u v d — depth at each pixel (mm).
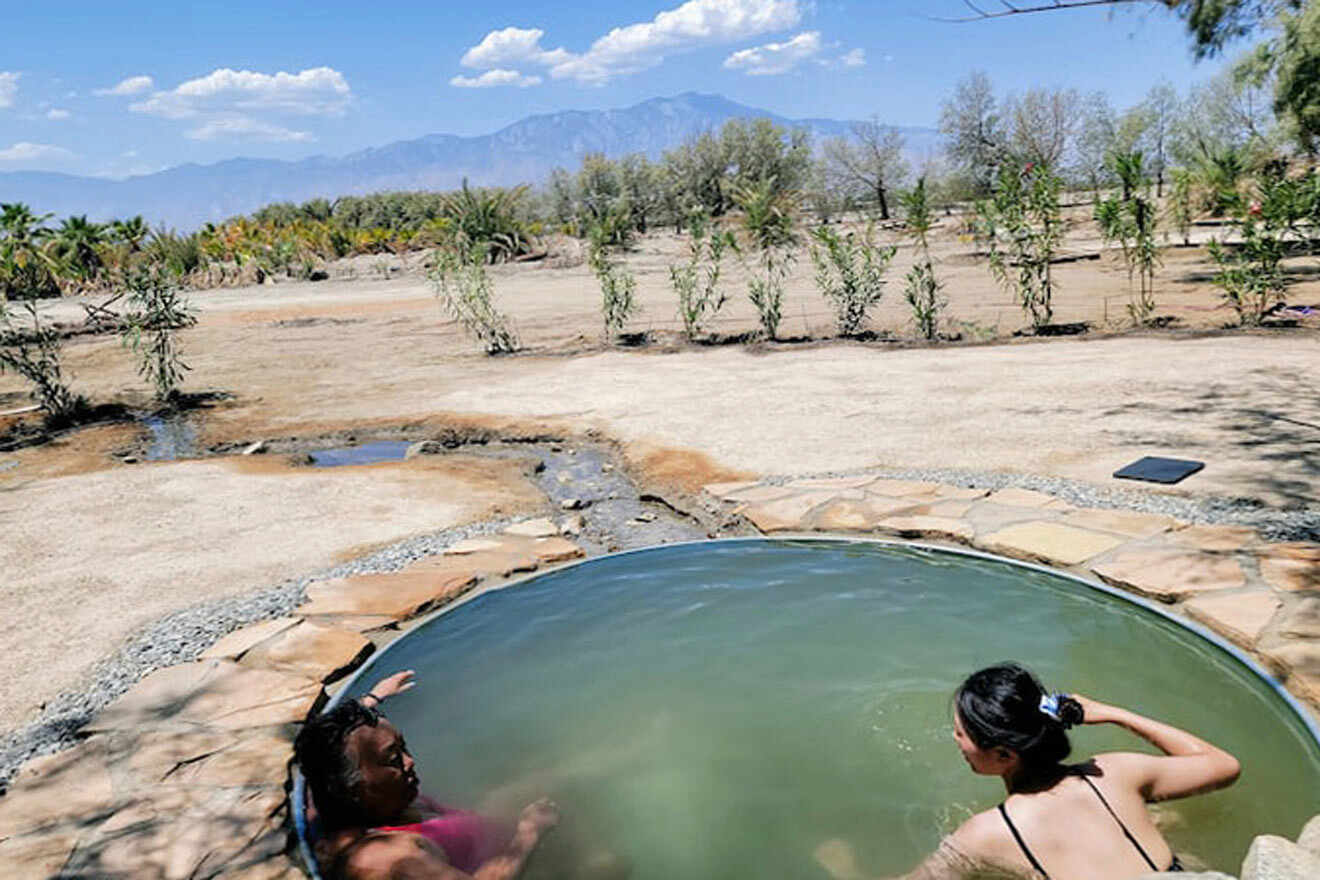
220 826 3186
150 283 13211
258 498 7484
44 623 5176
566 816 3178
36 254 30078
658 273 29500
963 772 3334
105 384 14312
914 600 4699
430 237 47438
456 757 3566
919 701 3777
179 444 10266
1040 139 51125
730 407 9562
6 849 3111
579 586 5164
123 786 3467
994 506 5914
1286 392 8266
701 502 6695
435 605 5109
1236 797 2943
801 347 13094
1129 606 4441
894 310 16766
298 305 25781
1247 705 3533
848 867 2883
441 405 10906
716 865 2918
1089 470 6535
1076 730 3430
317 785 3010
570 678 4141
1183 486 6000
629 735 3656
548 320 18797
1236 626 4043
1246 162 25234
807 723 3678
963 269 24250
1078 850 2527
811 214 64562
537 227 47438
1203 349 10672
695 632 4508
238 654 4551
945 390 9562
